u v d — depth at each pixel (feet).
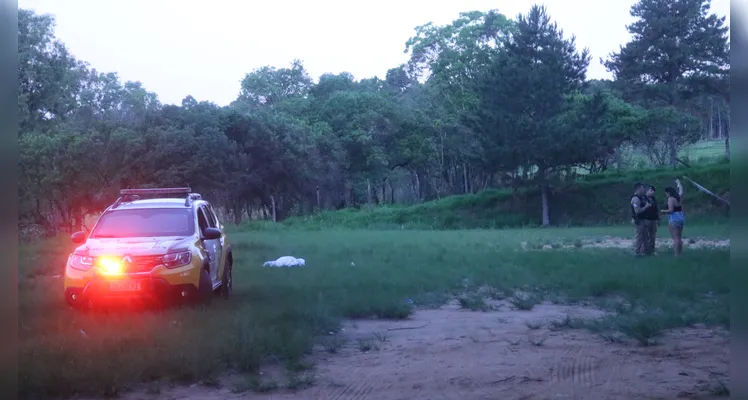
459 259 56.65
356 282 42.42
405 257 60.29
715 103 204.95
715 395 20.01
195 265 34.42
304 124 190.19
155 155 129.80
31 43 139.64
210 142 140.36
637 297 36.09
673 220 55.98
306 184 176.45
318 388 21.50
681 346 26.16
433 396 20.58
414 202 204.64
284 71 262.26
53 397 20.59
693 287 38.17
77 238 37.76
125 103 224.74
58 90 145.38
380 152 195.42
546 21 146.00
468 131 176.86
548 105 143.54
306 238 96.53
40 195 124.57
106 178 127.75
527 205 157.89
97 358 23.21
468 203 162.81
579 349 26.13
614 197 150.41
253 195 169.27
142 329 27.96
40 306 34.47
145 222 37.58
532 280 43.06
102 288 32.86
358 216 165.99
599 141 141.49
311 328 28.68
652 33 186.91
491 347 26.73
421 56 206.69
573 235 96.17
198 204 40.93
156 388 21.18
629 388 20.98
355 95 205.26
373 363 24.45
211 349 24.22
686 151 170.91
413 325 31.37
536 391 20.89
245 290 41.42
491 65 152.76
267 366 24.12
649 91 185.88
